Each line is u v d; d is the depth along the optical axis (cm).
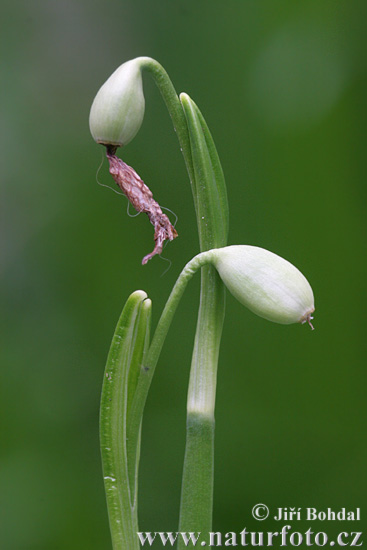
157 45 44
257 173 42
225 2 44
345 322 41
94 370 42
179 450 41
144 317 31
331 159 42
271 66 43
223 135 42
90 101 44
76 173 43
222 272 31
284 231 42
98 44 44
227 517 40
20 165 43
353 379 41
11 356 42
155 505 40
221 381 41
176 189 42
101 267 42
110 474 31
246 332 41
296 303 30
